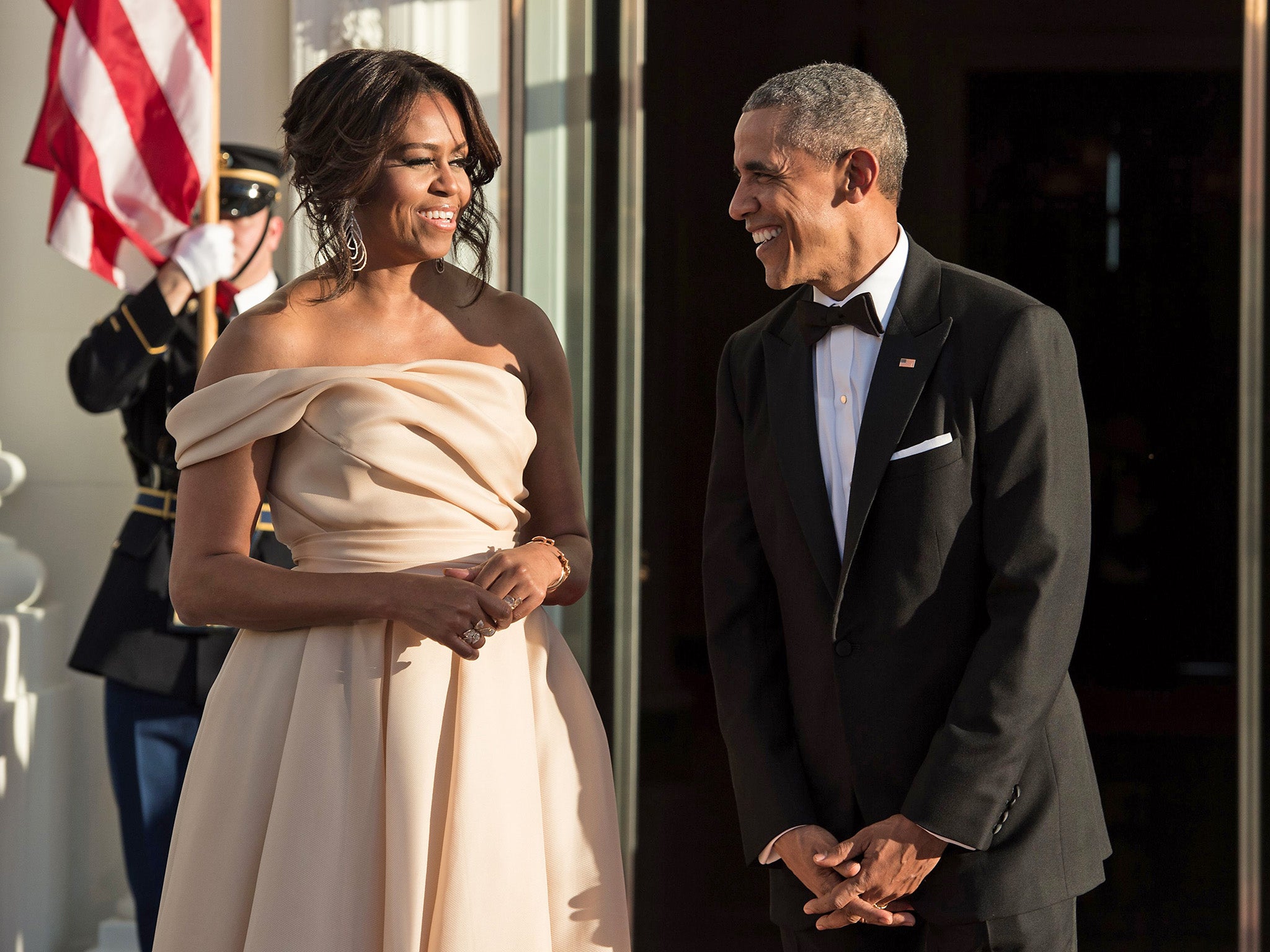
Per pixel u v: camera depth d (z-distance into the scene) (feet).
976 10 24.30
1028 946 11.80
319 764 10.88
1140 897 23.72
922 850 11.55
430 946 10.83
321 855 10.71
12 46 24.76
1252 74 21.56
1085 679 24.07
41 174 24.76
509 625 11.31
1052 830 12.05
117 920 23.62
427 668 11.19
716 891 24.45
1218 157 23.93
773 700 13.15
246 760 11.14
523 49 21.86
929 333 12.21
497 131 21.74
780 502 12.88
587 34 22.17
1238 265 23.88
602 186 22.30
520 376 12.38
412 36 21.95
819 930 12.59
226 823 11.07
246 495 11.43
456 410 11.48
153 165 21.49
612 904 11.93
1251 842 21.16
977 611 12.08
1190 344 24.02
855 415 12.55
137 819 21.56
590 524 22.36
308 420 11.37
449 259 21.08
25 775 22.26
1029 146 24.31
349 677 11.11
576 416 22.29
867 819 12.14
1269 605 21.22
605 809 12.12
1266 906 20.97
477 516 11.64
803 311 12.78
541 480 12.57
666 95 24.50
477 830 10.84
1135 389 24.12
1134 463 24.07
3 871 21.53
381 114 11.17
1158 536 23.99
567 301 22.27
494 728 11.20
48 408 24.76
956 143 24.40
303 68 22.58
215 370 11.55
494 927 10.80
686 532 24.72
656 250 24.63
